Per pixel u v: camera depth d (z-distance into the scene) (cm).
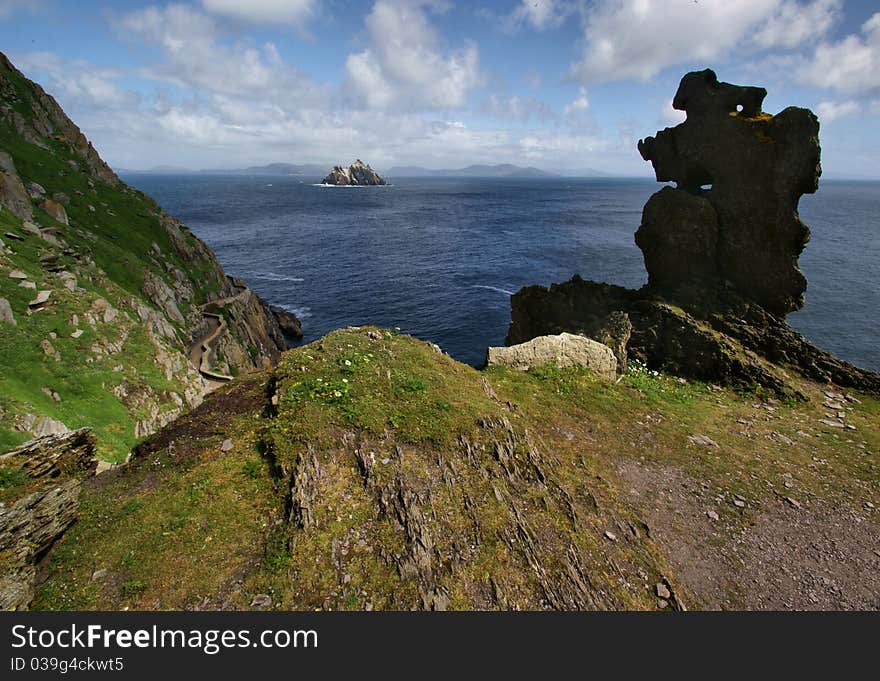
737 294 2605
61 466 1238
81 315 3384
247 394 1605
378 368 1595
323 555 1020
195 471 1266
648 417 1931
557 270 8431
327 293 7581
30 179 5459
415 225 14988
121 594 953
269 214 18400
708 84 2658
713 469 1631
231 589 961
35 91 6869
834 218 14238
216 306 5794
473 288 7538
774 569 1245
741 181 2534
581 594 1040
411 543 1047
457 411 1445
